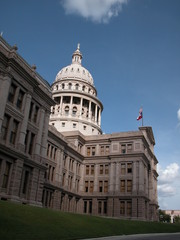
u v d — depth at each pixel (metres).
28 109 44.28
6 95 39.09
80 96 112.50
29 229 23.53
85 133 106.69
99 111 119.88
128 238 28.34
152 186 92.06
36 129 47.28
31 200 43.12
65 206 70.00
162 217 153.00
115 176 76.19
